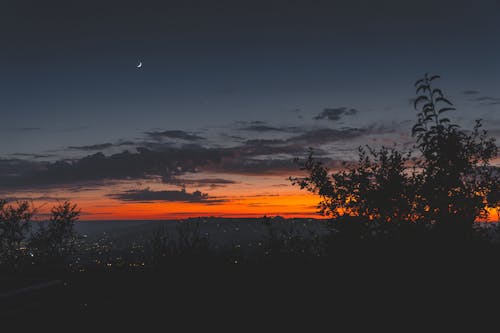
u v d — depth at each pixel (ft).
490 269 19.71
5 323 20.76
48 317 21.62
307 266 22.61
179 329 20.58
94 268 27.66
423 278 19.88
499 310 18.67
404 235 20.86
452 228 20.36
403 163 22.90
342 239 21.85
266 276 22.68
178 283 23.44
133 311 22.52
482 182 21.62
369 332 18.99
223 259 23.90
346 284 20.98
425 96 20.68
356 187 23.45
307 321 20.03
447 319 18.75
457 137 20.62
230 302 21.98
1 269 34.32
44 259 38.37
